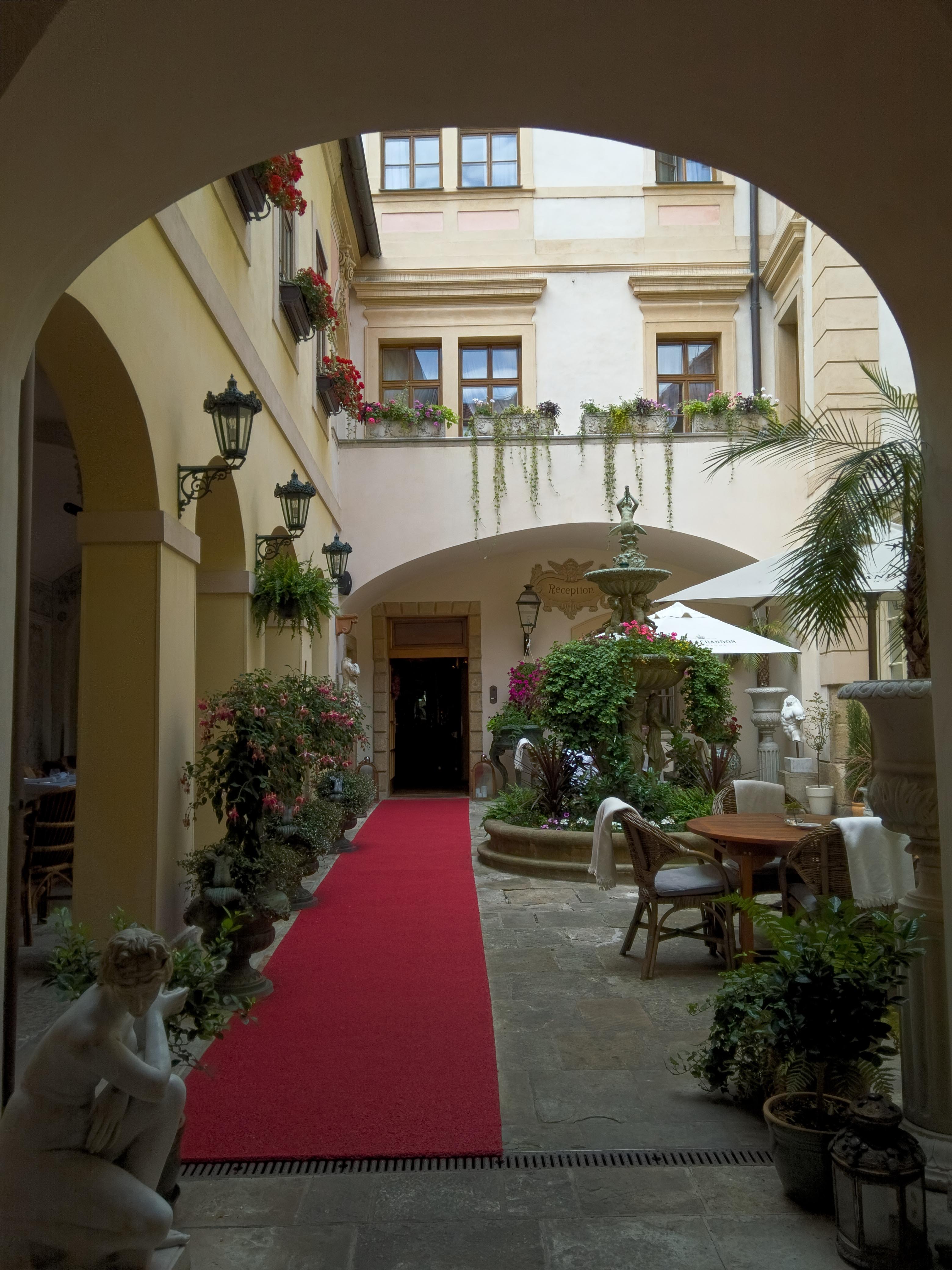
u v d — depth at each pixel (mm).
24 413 3223
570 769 9398
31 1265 2219
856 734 10938
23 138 2316
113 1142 2279
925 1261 2557
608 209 15758
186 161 2863
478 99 2912
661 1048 4328
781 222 14531
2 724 2609
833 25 2268
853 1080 3205
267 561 8203
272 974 5602
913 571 3432
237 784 5402
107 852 5004
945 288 2480
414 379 15734
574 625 16188
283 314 9258
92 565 5098
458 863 9445
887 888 4363
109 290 4473
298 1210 2945
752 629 14750
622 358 15523
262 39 2525
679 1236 2787
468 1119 3549
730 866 5875
